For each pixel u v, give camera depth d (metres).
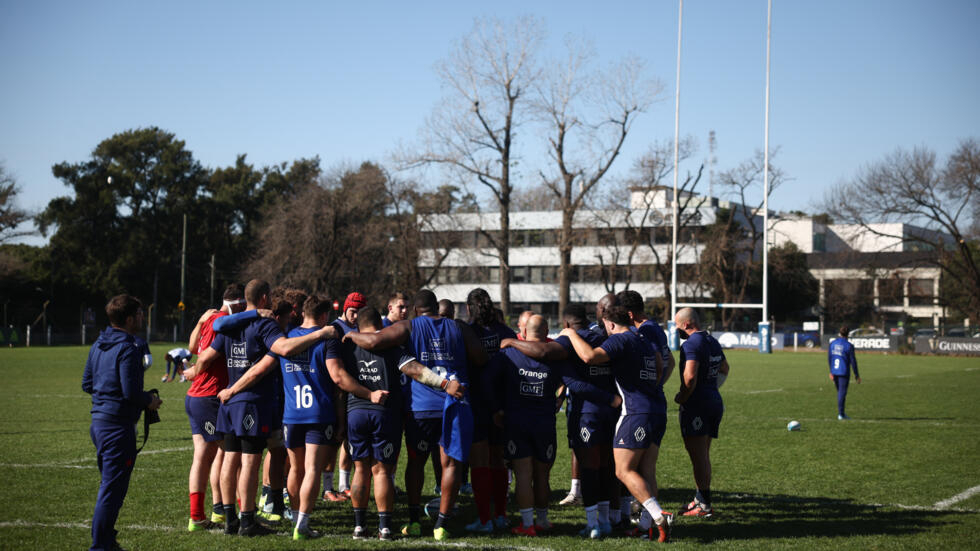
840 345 16.39
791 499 8.62
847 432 14.18
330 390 6.99
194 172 81.44
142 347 6.18
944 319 66.25
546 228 77.94
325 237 59.69
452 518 7.85
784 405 19.11
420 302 7.31
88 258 74.19
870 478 9.82
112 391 6.06
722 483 9.52
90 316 66.56
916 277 64.81
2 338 56.03
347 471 8.84
